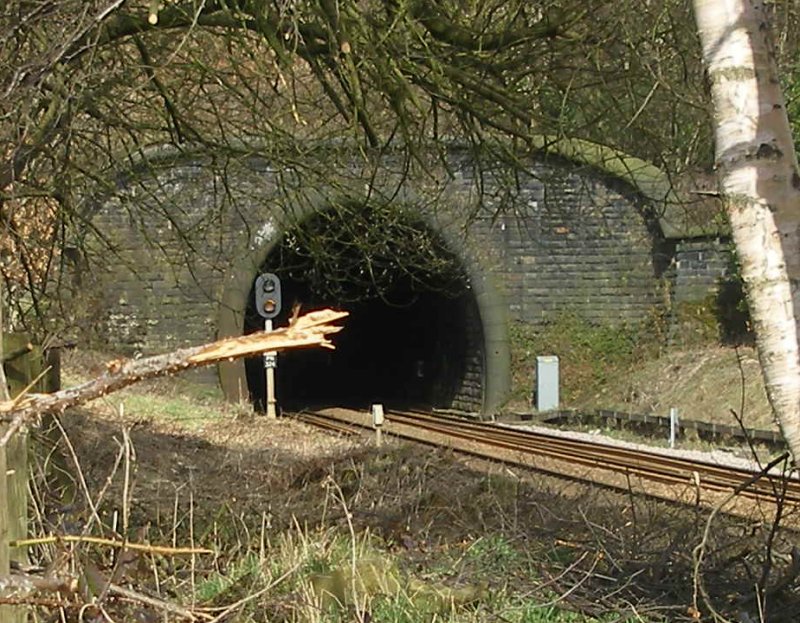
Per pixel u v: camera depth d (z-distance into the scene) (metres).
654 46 10.55
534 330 29.58
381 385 41.00
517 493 9.70
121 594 4.10
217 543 7.61
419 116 11.66
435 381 34.84
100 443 10.17
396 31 10.36
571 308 29.53
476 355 30.62
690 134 11.76
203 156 12.41
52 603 3.77
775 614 6.38
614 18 10.61
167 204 15.51
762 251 5.40
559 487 13.12
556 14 10.64
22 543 3.93
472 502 9.46
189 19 9.80
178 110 11.72
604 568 7.40
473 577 7.23
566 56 10.99
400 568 7.32
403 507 9.23
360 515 8.92
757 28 5.45
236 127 11.98
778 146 5.42
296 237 13.26
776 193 5.41
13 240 9.81
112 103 10.91
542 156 12.27
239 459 13.12
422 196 14.09
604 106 11.55
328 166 12.22
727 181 5.46
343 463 11.30
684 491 11.91
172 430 18.41
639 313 29.48
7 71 8.33
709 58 5.49
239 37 10.28
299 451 15.59
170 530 7.63
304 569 6.87
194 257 17.73
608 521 8.73
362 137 12.12
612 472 16.30
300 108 11.65
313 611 6.16
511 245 29.20
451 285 30.36
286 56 9.65
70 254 12.88
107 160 12.33
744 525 8.76
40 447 6.16
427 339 35.56
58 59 8.51
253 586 6.26
